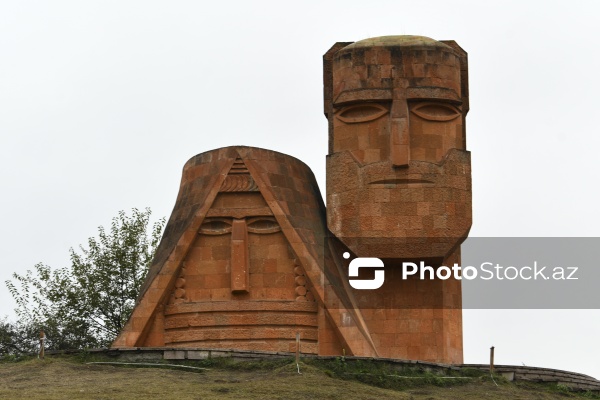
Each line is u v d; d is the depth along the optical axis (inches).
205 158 1668.3
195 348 1432.1
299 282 1601.9
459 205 1637.6
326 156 1669.5
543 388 1451.8
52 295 2007.9
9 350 1987.0
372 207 1627.7
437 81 1654.8
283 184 1648.6
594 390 1480.1
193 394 1238.3
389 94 1647.4
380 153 1642.5
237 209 1626.5
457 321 1667.1
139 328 1595.7
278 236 1620.3
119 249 2037.4
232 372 1369.3
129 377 1322.6
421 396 1330.0
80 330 1990.7
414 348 1620.3
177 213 1664.6
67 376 1325.0
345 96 1658.5
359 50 1663.4
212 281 1610.5
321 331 1582.2
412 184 1628.9
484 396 1359.5
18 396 1214.9
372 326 1626.5
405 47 1659.7
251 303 1594.5
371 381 1369.3
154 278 1610.5
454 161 1646.2
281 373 1352.1
